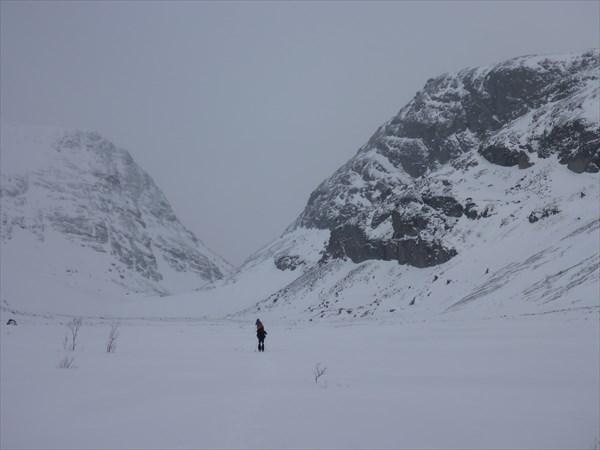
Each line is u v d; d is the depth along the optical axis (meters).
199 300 142.12
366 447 8.84
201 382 15.20
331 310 83.69
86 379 15.68
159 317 124.56
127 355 23.23
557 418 10.95
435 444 9.11
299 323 74.81
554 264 53.19
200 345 30.30
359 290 89.44
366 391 13.65
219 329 54.44
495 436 9.63
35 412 11.34
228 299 136.75
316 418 10.63
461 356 20.78
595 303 37.88
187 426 9.98
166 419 10.53
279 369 18.30
